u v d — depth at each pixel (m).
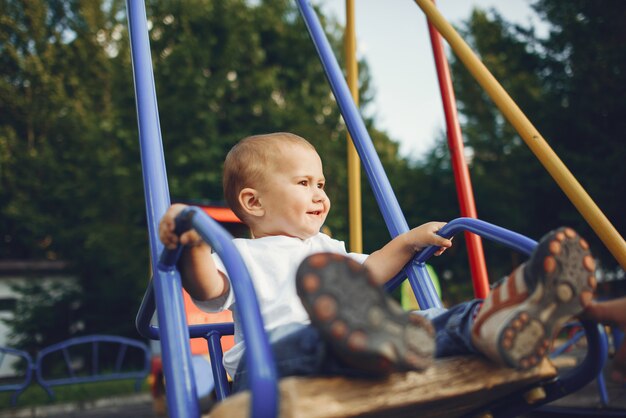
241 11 13.69
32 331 12.32
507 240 1.12
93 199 12.46
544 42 10.42
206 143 12.07
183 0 12.99
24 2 14.23
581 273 0.84
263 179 1.39
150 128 1.25
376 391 0.76
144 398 7.54
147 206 1.16
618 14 9.82
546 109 10.15
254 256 1.32
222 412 0.75
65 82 14.40
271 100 13.10
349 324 0.71
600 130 9.87
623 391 4.00
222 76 12.71
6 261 12.98
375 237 14.10
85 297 12.62
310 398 0.71
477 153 13.61
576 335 3.86
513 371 0.88
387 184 1.66
